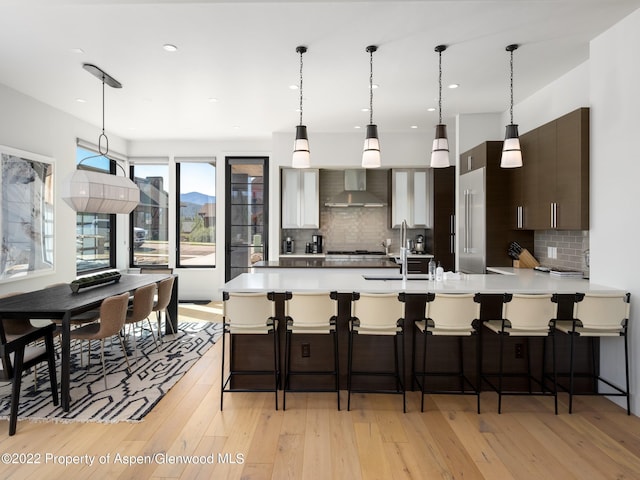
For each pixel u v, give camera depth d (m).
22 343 2.78
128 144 7.41
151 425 2.81
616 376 3.19
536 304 2.95
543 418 2.92
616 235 3.14
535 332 3.00
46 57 3.68
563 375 3.42
